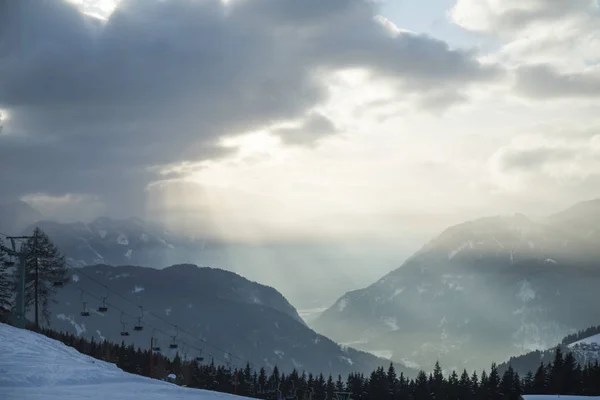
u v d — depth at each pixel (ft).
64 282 347.97
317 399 637.30
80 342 498.28
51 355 211.20
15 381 164.66
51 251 346.95
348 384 641.81
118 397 153.58
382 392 603.26
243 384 648.38
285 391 645.10
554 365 615.98
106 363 236.02
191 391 191.52
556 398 354.95
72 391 158.30
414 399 603.67
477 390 599.98
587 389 579.89
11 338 225.97
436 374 620.90
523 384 612.29
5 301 333.01
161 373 556.51
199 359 530.68
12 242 280.10
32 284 338.95
